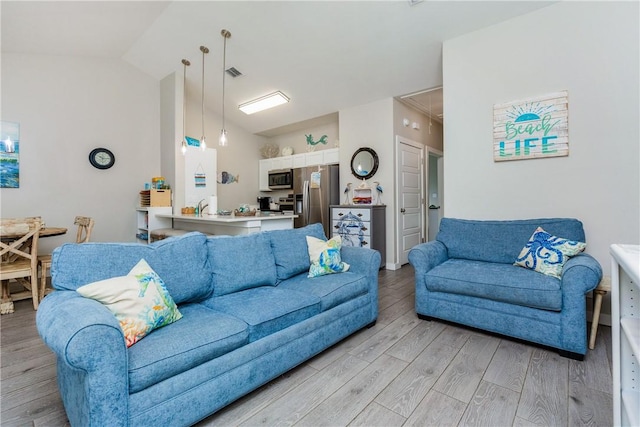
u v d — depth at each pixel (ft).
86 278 4.88
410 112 15.87
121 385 3.67
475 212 9.87
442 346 6.97
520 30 8.97
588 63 8.02
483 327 7.43
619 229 7.75
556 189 8.55
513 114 9.11
